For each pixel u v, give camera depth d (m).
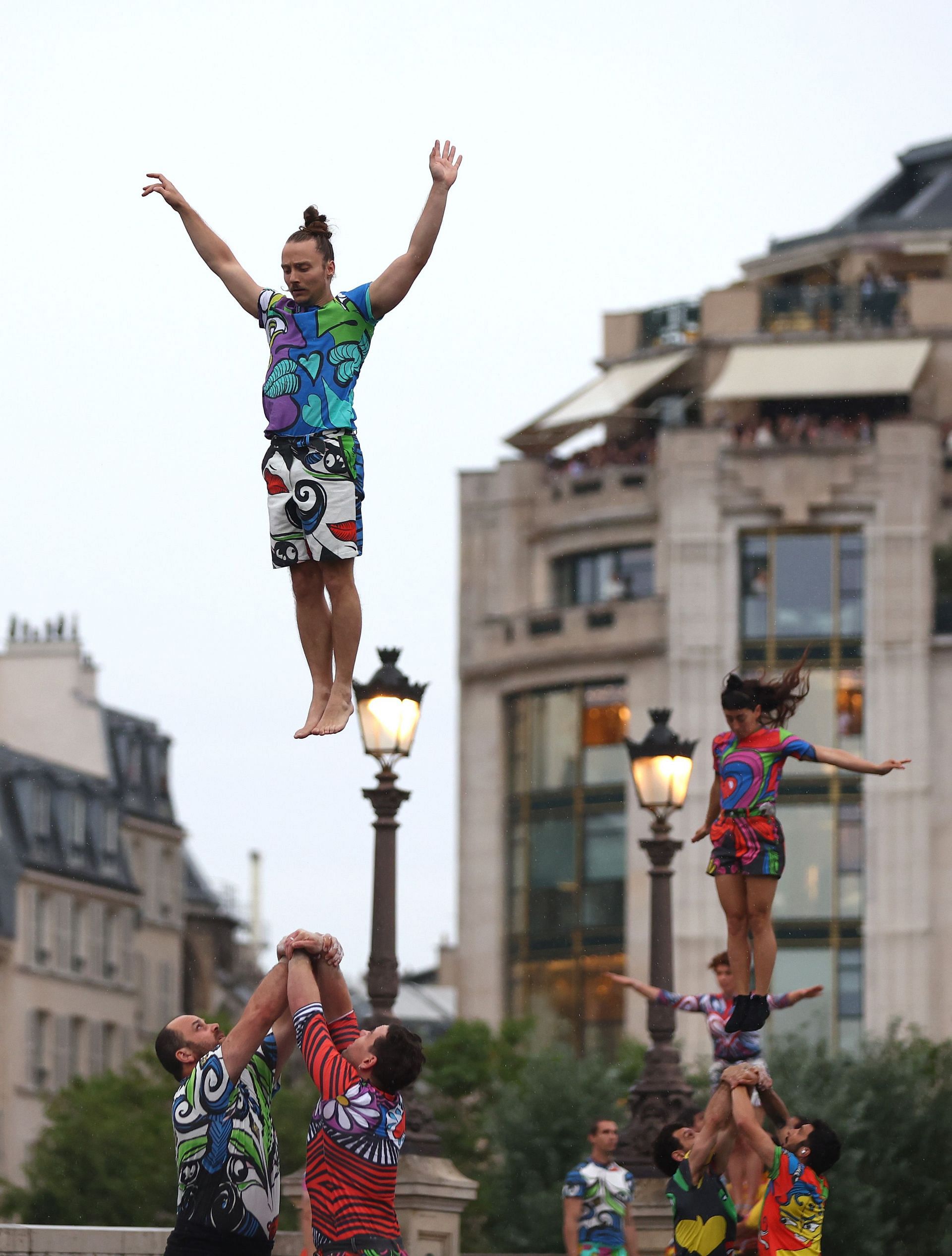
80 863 104.00
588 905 85.50
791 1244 19.08
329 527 14.80
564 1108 56.62
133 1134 76.31
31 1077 98.06
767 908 17.98
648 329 93.44
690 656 84.88
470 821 89.25
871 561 84.31
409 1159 30.36
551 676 87.69
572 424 93.69
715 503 85.56
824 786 83.25
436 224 14.83
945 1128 50.91
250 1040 14.28
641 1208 31.86
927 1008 81.25
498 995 87.38
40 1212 75.75
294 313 14.95
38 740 109.88
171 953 113.31
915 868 82.12
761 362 88.75
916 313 89.31
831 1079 52.25
